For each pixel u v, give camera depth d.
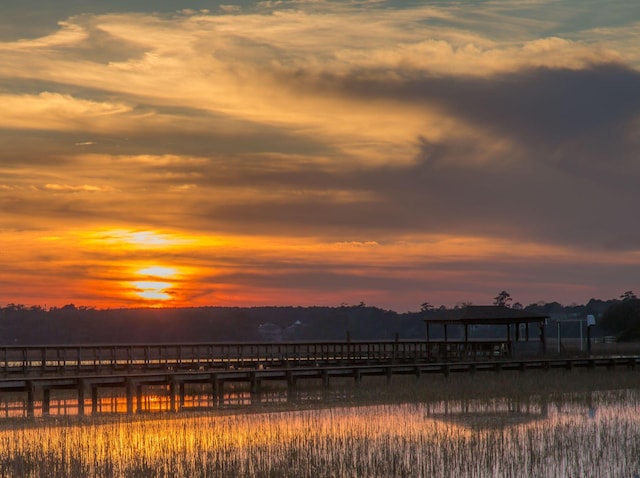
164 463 24.42
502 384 52.25
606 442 28.16
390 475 23.02
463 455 25.58
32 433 31.97
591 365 66.75
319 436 30.30
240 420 35.81
